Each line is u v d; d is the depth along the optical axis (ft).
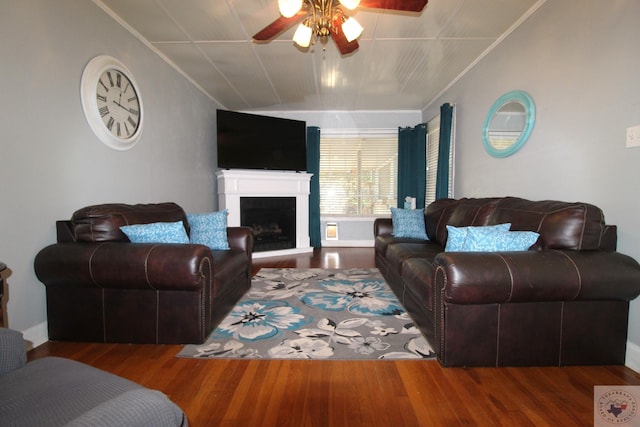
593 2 6.15
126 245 5.98
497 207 7.79
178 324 6.13
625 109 5.54
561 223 5.67
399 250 8.96
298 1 5.71
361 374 5.25
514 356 5.34
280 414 4.32
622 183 5.59
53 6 6.33
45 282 6.03
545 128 7.50
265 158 15.64
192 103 12.94
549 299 5.09
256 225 15.58
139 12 8.08
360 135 17.69
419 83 13.25
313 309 8.14
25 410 2.21
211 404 4.50
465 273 4.92
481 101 10.55
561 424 4.11
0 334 2.76
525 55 8.23
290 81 13.08
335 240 18.11
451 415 4.29
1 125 5.41
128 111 8.56
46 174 6.24
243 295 9.23
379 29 8.98
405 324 7.22
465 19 8.45
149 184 9.76
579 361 5.37
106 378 2.67
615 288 4.96
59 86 6.50
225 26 8.81
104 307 6.15
